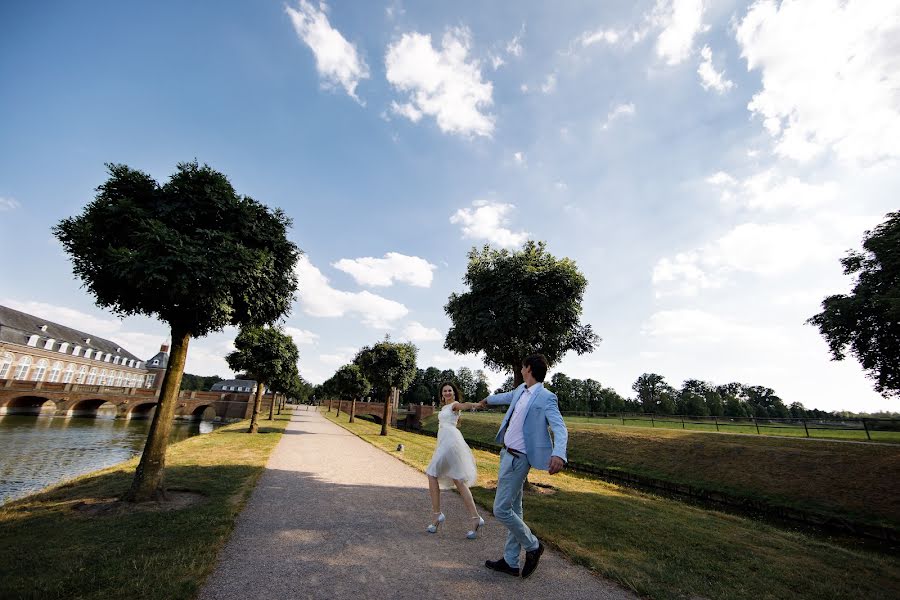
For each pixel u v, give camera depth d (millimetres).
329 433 20391
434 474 4730
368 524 4859
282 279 7152
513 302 8406
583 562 3875
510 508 3420
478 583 3324
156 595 2818
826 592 3562
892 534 9438
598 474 18266
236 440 14547
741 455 15617
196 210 6031
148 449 5766
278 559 3650
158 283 5262
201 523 4559
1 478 12508
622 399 76438
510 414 3818
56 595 2775
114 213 5547
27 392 44875
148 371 98188
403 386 22859
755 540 5203
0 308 61406
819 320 15273
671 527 5477
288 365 20297
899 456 12180
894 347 13172
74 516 4820
